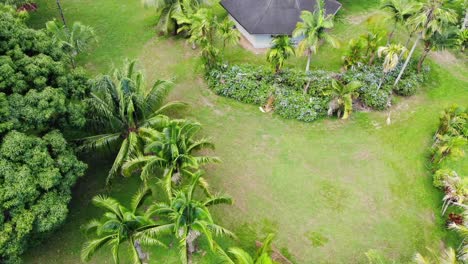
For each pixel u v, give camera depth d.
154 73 32.56
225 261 17.36
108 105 22.05
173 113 28.84
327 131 28.22
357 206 23.41
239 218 22.42
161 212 16.80
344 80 30.89
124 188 23.86
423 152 27.02
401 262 20.77
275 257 20.59
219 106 29.72
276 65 30.30
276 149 26.67
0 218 16.02
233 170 25.12
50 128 19.78
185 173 20.34
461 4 37.94
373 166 25.89
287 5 34.88
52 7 39.53
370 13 41.16
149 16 39.12
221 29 30.55
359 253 21.09
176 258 20.48
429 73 34.38
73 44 29.94
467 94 32.56
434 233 22.27
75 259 20.42
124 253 20.77
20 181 16.50
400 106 30.81
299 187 24.33
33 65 19.14
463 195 21.52
